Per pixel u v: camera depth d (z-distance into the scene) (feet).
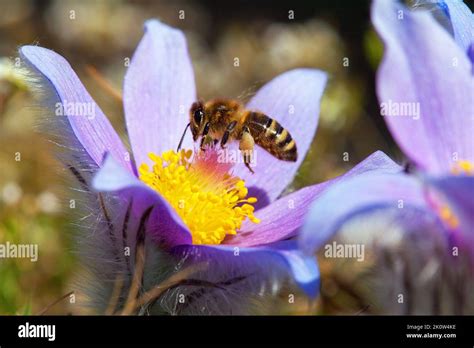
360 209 0.36
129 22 0.73
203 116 0.49
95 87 0.68
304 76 0.51
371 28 0.62
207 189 0.47
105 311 0.45
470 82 0.40
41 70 0.43
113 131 0.47
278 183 0.49
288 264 0.41
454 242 0.38
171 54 0.50
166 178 0.46
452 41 0.40
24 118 0.60
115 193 0.43
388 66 0.39
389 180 0.37
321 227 0.35
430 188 0.37
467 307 0.39
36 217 0.57
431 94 0.40
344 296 0.52
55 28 0.72
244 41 0.73
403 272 0.40
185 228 0.42
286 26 0.75
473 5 0.65
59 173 0.46
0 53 0.71
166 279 0.44
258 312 0.45
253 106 0.51
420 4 0.47
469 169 0.39
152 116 0.49
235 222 0.46
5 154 0.60
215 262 0.44
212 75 0.70
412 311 0.40
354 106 0.66
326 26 0.73
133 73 0.49
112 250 0.45
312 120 0.50
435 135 0.40
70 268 0.56
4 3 0.73
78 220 0.46
